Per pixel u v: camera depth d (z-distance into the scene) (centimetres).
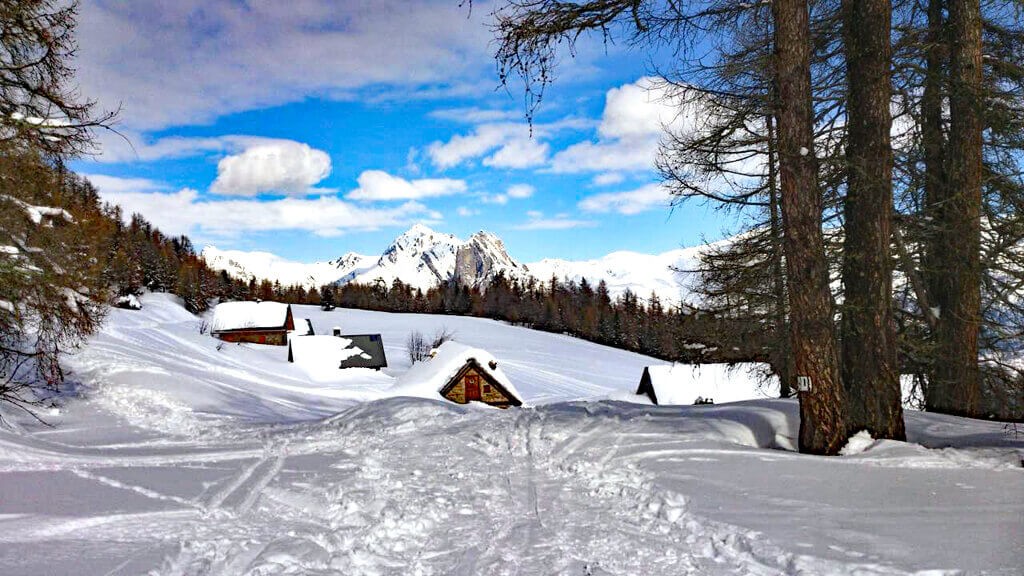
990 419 1005
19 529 514
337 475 761
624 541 518
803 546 463
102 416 1509
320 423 1346
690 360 1591
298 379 4297
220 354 4562
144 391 1967
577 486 724
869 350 848
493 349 8500
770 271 1305
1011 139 1077
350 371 4991
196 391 2162
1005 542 446
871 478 659
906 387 1312
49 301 1127
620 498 663
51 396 1628
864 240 863
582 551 495
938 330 1091
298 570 438
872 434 831
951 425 939
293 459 890
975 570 398
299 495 656
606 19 757
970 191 1055
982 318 1067
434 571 452
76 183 1186
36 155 1052
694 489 652
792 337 838
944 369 1085
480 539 529
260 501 639
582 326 11038
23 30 1028
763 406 1098
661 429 979
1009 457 722
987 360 1074
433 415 1275
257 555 468
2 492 657
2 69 1042
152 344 4106
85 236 1198
